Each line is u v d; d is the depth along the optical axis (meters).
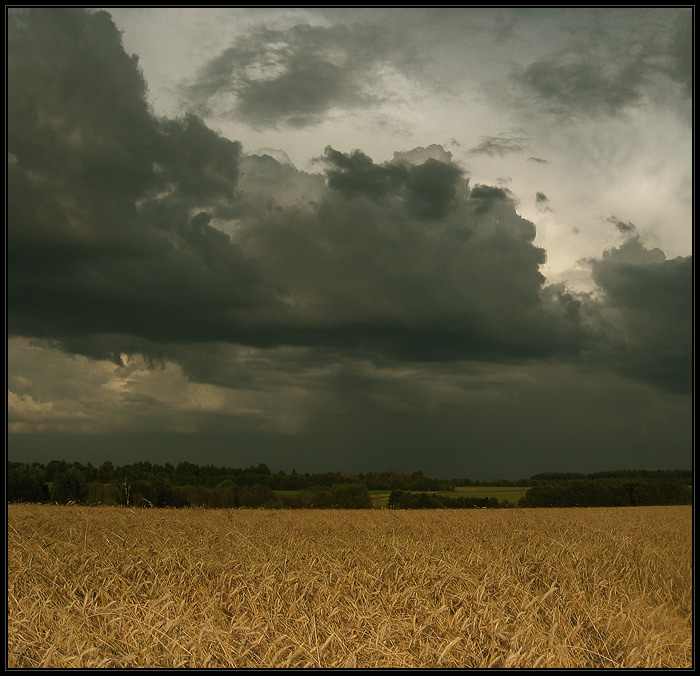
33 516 13.95
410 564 9.35
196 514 18.58
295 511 24.39
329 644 6.23
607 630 7.02
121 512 17.56
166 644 6.07
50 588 7.89
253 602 7.23
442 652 5.82
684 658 6.52
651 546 11.91
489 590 8.09
